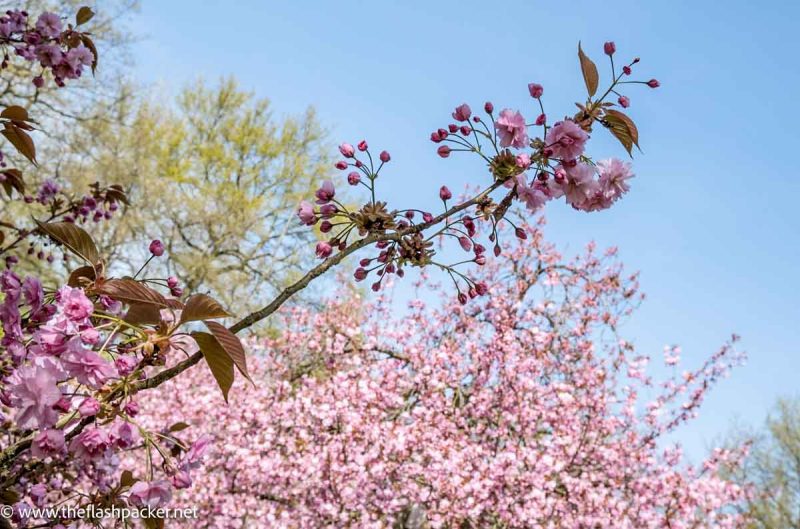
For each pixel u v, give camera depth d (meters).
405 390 8.21
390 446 7.02
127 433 1.65
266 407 8.01
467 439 7.65
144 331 1.64
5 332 1.70
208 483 7.21
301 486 7.36
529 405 7.78
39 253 3.68
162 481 1.72
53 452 1.56
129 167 14.98
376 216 1.87
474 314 9.17
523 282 9.26
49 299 1.88
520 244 9.67
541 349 8.36
